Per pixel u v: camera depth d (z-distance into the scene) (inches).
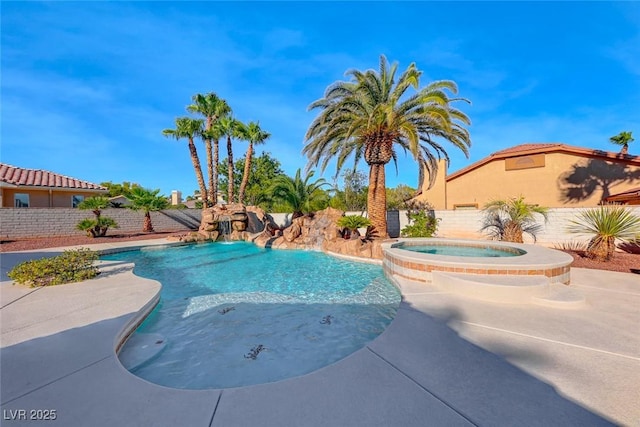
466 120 507.5
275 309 245.1
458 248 442.0
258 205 990.4
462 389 110.3
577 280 280.5
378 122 501.0
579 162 669.9
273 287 318.7
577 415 95.9
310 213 752.3
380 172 557.0
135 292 241.0
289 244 630.5
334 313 235.5
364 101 509.0
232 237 779.4
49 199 909.8
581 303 204.4
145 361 158.1
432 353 139.3
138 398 105.6
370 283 334.0
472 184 800.9
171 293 295.3
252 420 94.0
